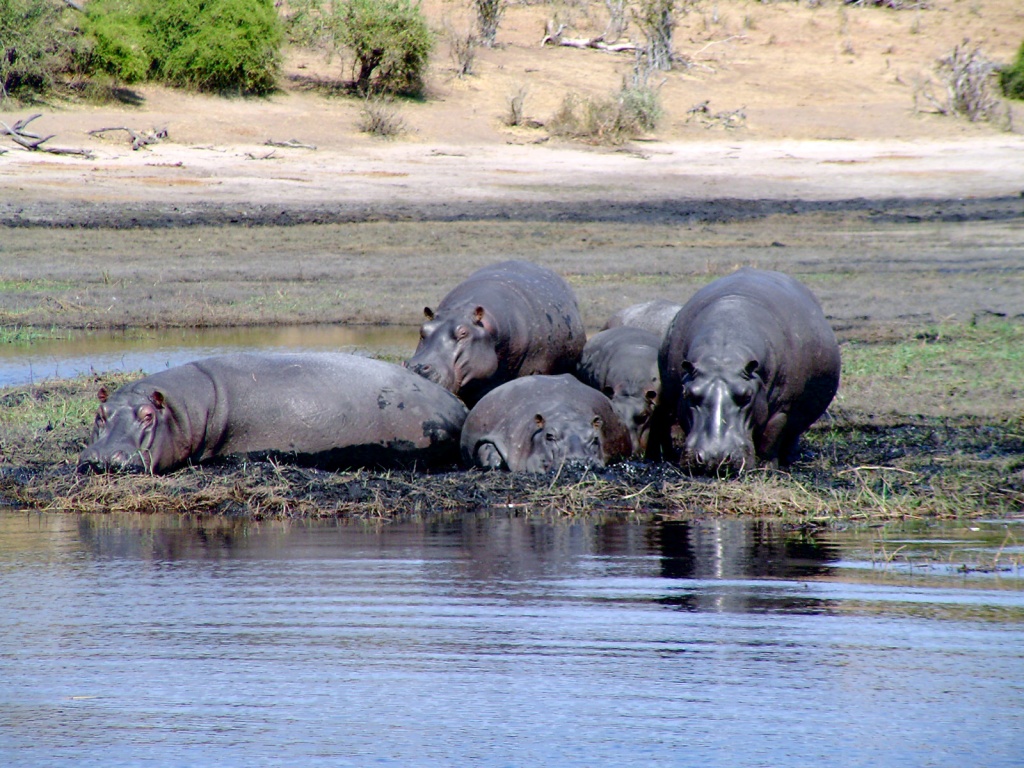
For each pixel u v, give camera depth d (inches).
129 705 741.3
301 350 2564.0
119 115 5388.8
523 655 834.2
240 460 1536.7
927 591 1007.6
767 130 6382.9
